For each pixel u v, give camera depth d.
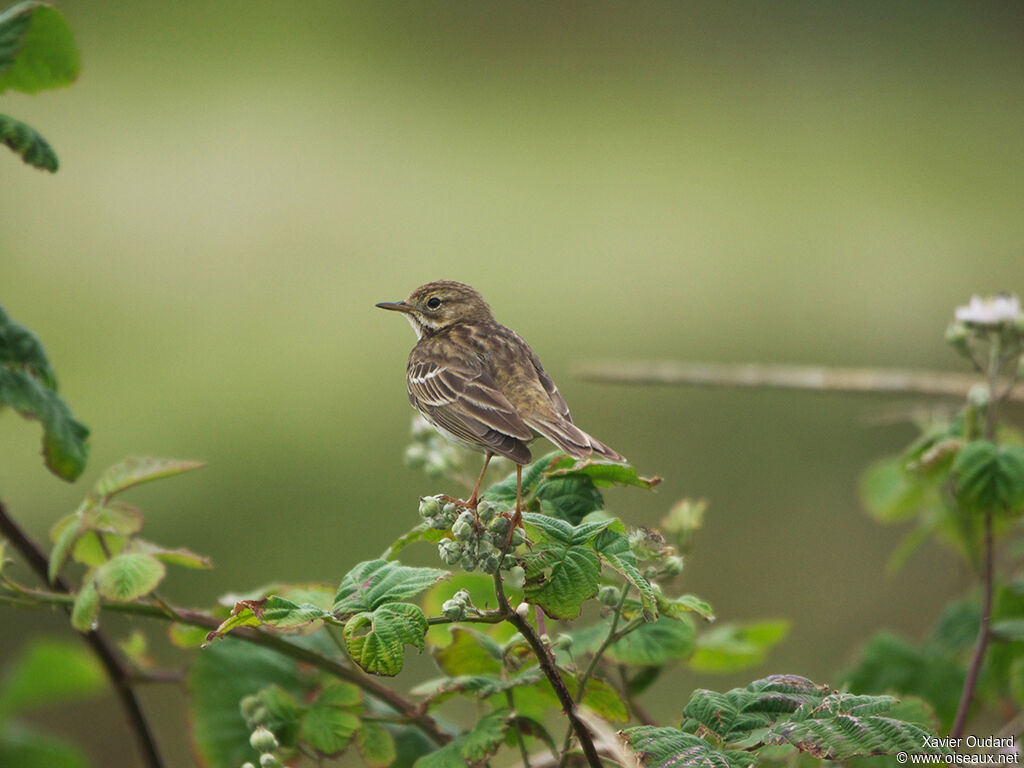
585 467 5.11
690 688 11.97
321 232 23.34
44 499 16.30
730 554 14.47
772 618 13.66
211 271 21.69
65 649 7.77
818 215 24.08
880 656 7.31
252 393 18.09
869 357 19.48
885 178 25.95
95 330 19.72
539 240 23.41
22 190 24.06
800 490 15.29
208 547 14.96
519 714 5.31
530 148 27.58
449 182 25.62
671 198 25.12
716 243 23.30
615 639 4.81
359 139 27.23
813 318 20.55
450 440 6.77
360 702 5.57
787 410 16.67
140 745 6.22
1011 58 32.12
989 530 6.18
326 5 34.38
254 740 5.01
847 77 31.50
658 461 15.95
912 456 6.93
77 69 6.41
